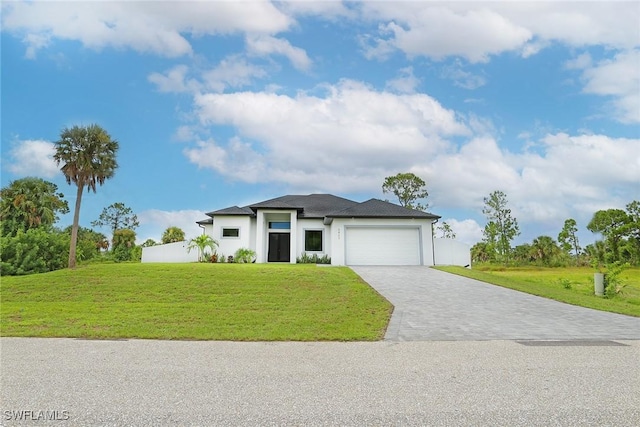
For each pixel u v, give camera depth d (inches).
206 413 152.0
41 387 185.0
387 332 335.9
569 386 185.9
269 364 231.0
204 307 450.6
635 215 1546.5
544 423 141.6
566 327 356.8
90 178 835.4
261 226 1047.6
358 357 248.8
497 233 1683.1
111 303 478.0
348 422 143.0
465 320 388.8
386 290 586.9
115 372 212.7
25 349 272.7
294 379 199.2
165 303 476.7
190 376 204.8
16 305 469.7
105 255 1460.4
